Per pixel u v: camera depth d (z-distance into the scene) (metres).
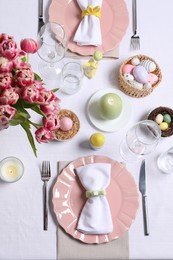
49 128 0.74
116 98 0.98
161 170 1.01
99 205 0.95
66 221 0.94
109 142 1.02
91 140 0.97
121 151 1.02
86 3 1.08
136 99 1.07
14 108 0.70
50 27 1.00
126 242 0.95
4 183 0.97
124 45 1.10
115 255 0.94
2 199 0.96
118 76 1.06
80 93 1.05
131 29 1.12
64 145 1.01
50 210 0.96
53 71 1.05
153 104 1.07
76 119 1.01
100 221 0.94
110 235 0.94
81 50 1.07
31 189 0.97
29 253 0.93
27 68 0.68
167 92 1.08
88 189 0.95
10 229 0.94
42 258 0.93
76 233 0.94
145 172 1.01
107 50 1.07
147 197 0.99
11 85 0.69
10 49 0.67
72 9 1.10
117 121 1.04
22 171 0.96
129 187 0.99
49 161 0.99
